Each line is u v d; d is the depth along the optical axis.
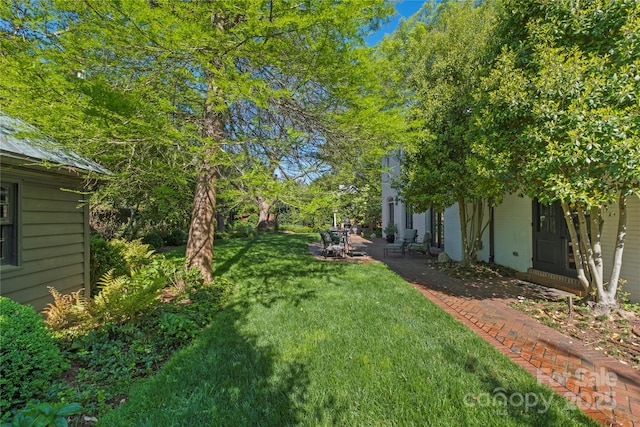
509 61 4.57
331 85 4.29
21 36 3.58
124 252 7.26
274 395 2.60
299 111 4.91
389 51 5.34
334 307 4.96
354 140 5.05
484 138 4.73
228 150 4.50
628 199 4.93
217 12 3.28
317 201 4.21
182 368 3.04
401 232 16.78
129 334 3.73
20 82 3.10
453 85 7.35
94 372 3.01
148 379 2.91
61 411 2.09
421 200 7.62
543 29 4.28
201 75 4.14
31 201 4.51
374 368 3.00
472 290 6.21
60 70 3.38
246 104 5.94
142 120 3.44
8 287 4.11
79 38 3.24
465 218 8.45
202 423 2.29
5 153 3.66
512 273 7.53
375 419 2.31
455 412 2.38
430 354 3.28
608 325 4.04
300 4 3.17
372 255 11.57
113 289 4.25
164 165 4.13
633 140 3.19
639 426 2.24
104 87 3.21
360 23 3.76
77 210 5.52
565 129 3.70
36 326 2.81
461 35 7.55
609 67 3.81
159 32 3.05
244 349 3.43
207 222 6.59
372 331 3.92
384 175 18.41
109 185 5.87
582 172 3.70
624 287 4.96
